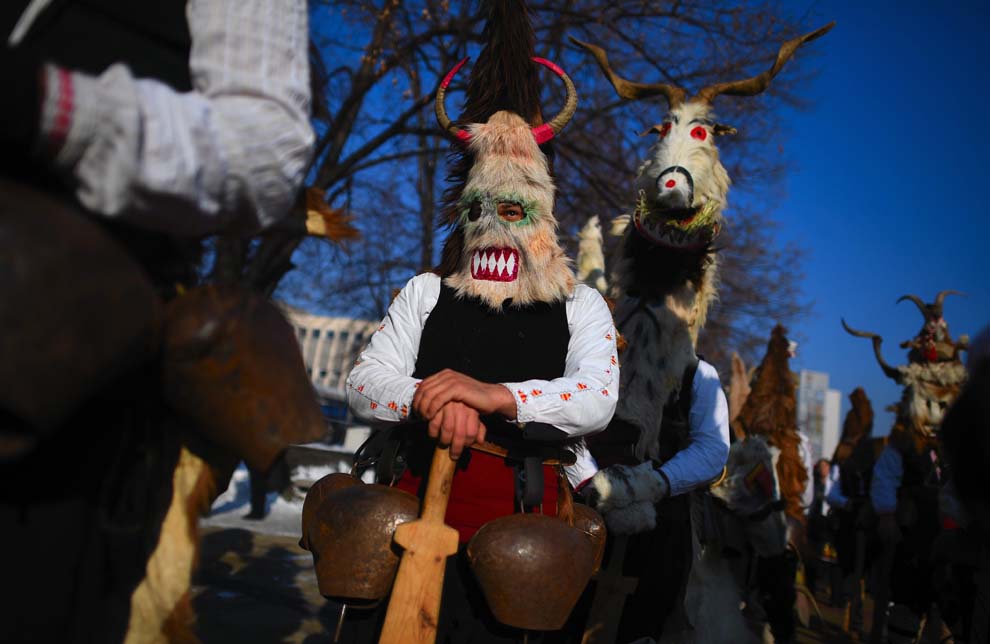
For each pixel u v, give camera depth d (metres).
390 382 2.01
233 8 1.13
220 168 1.06
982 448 1.80
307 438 1.17
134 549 1.14
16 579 0.96
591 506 2.74
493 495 1.93
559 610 1.71
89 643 1.07
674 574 2.87
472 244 2.13
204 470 1.22
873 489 5.93
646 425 3.00
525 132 2.17
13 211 0.90
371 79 11.44
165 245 1.16
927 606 5.25
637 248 3.28
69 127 0.92
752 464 4.61
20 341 0.87
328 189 12.31
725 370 17.81
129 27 1.16
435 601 1.64
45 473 1.00
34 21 1.09
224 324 1.12
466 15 11.61
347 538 1.73
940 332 6.02
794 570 4.74
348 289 16.11
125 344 0.96
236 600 5.04
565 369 2.11
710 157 3.30
